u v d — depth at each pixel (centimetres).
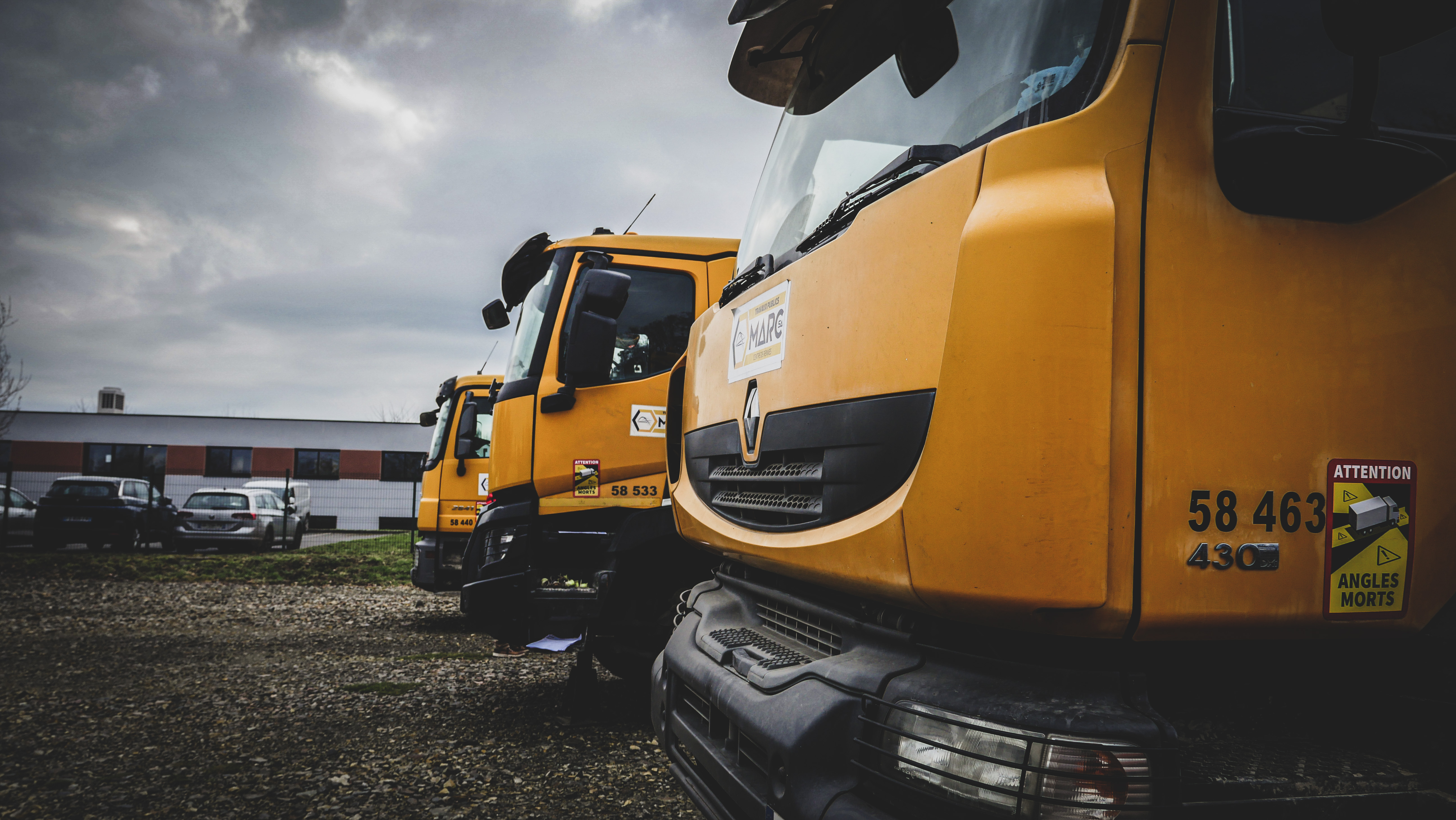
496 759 439
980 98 171
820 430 183
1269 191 137
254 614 1053
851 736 159
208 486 3238
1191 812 130
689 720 236
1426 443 145
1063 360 127
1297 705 152
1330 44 158
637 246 552
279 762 434
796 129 264
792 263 211
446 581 1023
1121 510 127
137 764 431
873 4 224
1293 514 135
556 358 521
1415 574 143
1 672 670
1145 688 135
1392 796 136
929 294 149
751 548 217
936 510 139
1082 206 131
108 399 4338
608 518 518
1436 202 150
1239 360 134
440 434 1065
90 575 1371
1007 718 135
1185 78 139
